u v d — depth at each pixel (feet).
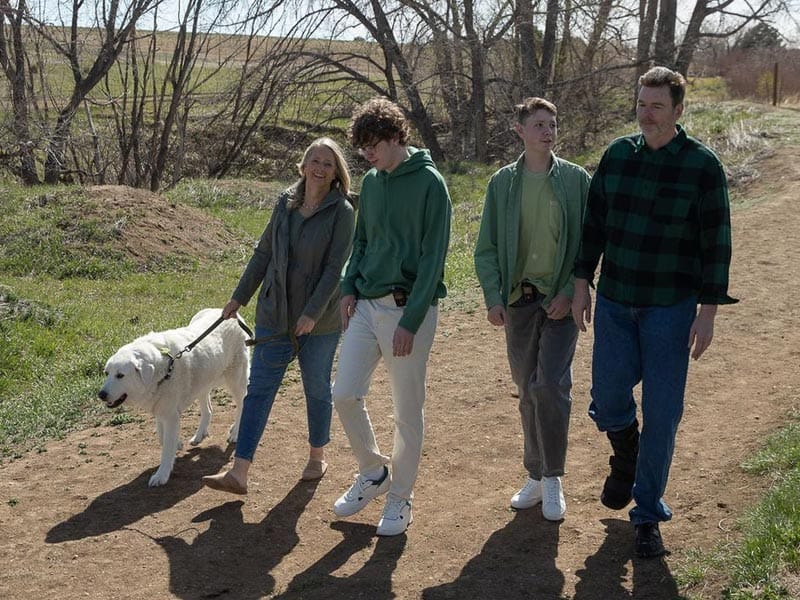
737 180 50.85
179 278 42.93
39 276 41.81
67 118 81.10
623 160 13.52
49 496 17.48
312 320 16.02
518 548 14.65
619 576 13.46
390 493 15.48
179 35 83.71
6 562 14.84
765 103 100.42
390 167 14.24
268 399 16.42
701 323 13.03
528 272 14.88
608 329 13.79
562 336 14.78
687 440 18.42
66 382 26.07
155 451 19.71
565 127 100.22
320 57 92.94
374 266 14.58
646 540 13.85
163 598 13.65
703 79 132.77
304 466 18.43
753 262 33.22
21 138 77.15
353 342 14.82
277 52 90.58
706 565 13.17
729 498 15.46
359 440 15.26
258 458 18.85
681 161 13.01
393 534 15.29
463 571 14.03
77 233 45.34
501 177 14.85
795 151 54.19
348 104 98.68
